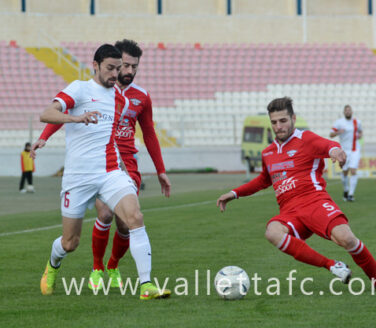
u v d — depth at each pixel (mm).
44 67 135375
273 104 22844
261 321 18141
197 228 42312
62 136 121812
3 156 116000
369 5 162500
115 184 22094
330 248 33344
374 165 102125
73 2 151500
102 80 22328
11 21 145000
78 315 19328
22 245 35812
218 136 131000
